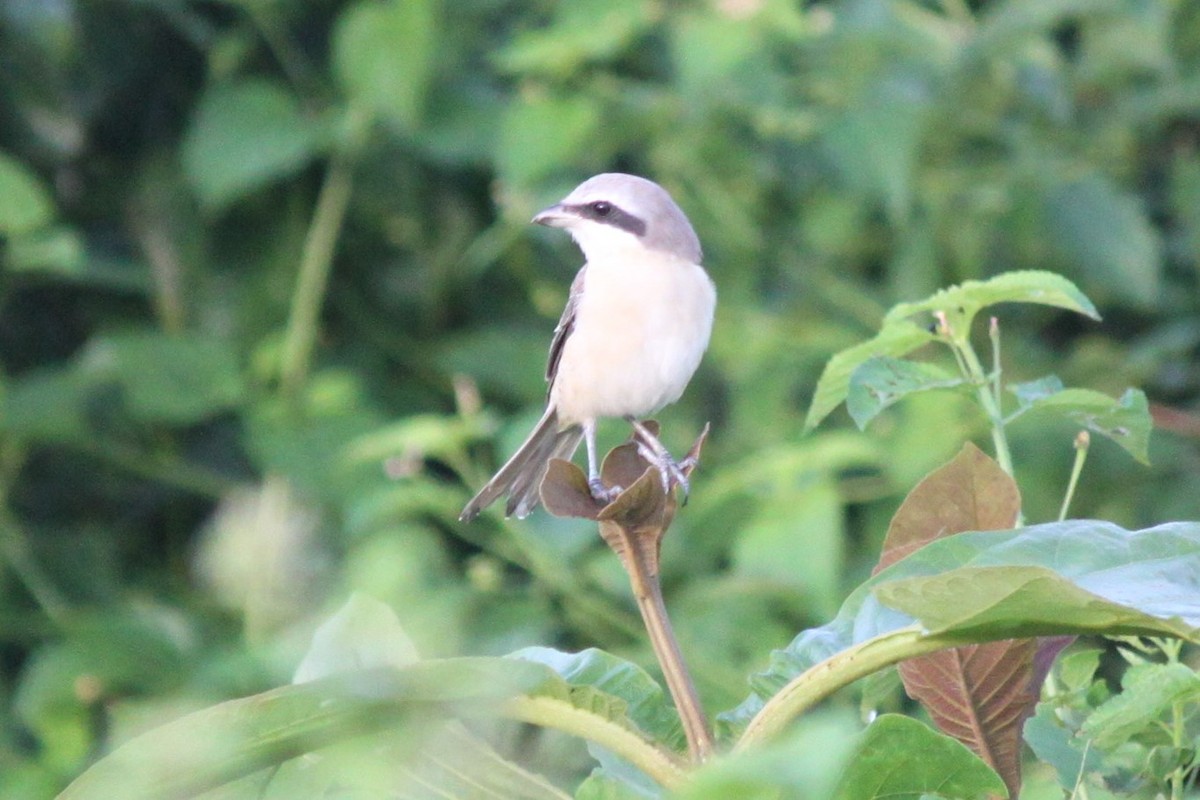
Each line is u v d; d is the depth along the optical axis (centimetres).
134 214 1211
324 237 1136
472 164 1194
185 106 1224
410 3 1095
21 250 1091
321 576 1091
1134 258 1197
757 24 1130
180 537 1209
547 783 373
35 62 1154
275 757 339
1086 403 459
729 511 1067
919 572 377
